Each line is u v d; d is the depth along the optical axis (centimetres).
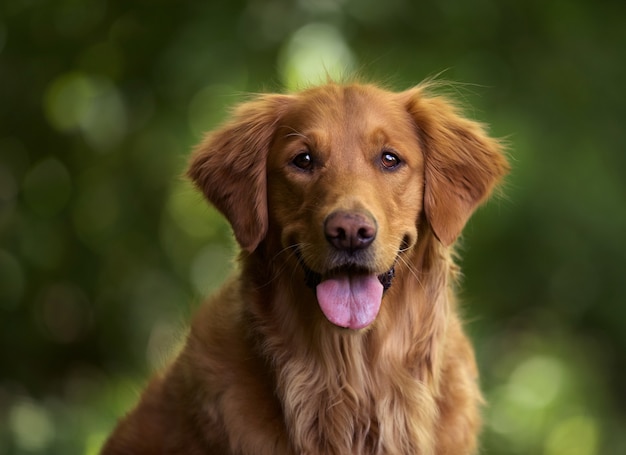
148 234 1375
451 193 626
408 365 620
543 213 1227
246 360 613
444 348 630
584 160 1245
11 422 1080
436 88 751
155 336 1424
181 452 633
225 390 605
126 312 1426
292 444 605
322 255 570
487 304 1337
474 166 638
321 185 588
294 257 600
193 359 623
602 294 1310
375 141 601
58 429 1089
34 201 1398
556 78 1296
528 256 1284
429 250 627
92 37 1310
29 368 1445
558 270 1289
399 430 614
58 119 1391
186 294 1402
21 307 1412
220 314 638
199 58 1166
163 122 1251
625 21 1356
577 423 1435
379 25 1197
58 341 1462
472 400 636
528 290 1325
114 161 1371
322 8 1182
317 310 605
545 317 1418
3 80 1347
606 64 1307
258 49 1188
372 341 611
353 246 564
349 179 584
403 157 608
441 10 1220
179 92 1209
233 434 599
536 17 1307
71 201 1379
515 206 1229
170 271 1405
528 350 1505
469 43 1273
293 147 605
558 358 1473
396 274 610
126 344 1438
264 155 624
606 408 1442
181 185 1244
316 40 1192
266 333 611
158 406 672
